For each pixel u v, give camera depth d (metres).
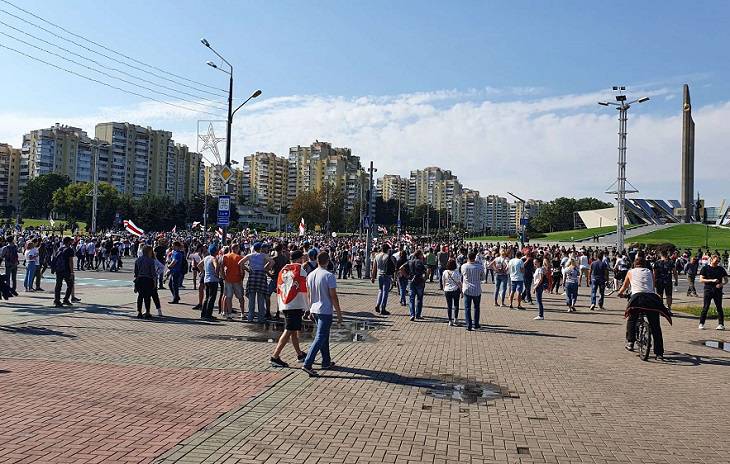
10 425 6.02
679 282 40.09
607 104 42.12
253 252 14.63
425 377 8.86
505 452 5.68
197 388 7.76
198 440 5.71
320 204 118.50
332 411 6.87
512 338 13.07
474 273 14.20
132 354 9.87
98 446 5.47
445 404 7.36
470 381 8.68
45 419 6.25
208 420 6.38
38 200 129.50
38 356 9.43
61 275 16.30
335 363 9.66
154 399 7.17
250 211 160.25
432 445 5.80
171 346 10.77
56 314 14.39
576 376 9.23
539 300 16.80
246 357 9.96
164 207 108.69
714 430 6.60
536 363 10.20
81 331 12.05
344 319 15.68
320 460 5.27
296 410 6.87
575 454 5.70
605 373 9.53
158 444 5.57
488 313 18.12
